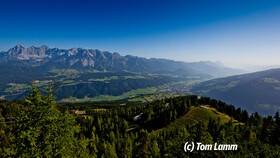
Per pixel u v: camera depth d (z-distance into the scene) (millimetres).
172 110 110000
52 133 15070
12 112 119125
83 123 117438
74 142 16234
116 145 73938
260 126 77375
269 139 53750
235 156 37094
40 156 13219
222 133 57719
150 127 108750
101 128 108875
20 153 13297
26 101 14617
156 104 153375
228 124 72938
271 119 95688
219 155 38750
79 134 83312
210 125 71750
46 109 14805
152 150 54406
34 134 13461
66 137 15375
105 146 67562
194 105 133625
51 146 14125
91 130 106562
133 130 111312
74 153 15867
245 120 104812
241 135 56562
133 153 61906
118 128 107312
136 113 155000
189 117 105250
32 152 13062
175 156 45000
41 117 14445
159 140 68812
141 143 60125
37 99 14438
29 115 14242
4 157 13055
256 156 37781
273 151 37562
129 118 137375
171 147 48688
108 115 141500
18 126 14117
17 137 13336
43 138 14250
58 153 14539
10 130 14047
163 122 102250
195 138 48969
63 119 15953
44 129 14500
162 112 109625
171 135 74812
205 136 50312
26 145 13477
